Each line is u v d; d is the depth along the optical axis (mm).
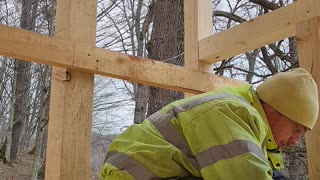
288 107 1569
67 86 2240
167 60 4316
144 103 7445
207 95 1604
